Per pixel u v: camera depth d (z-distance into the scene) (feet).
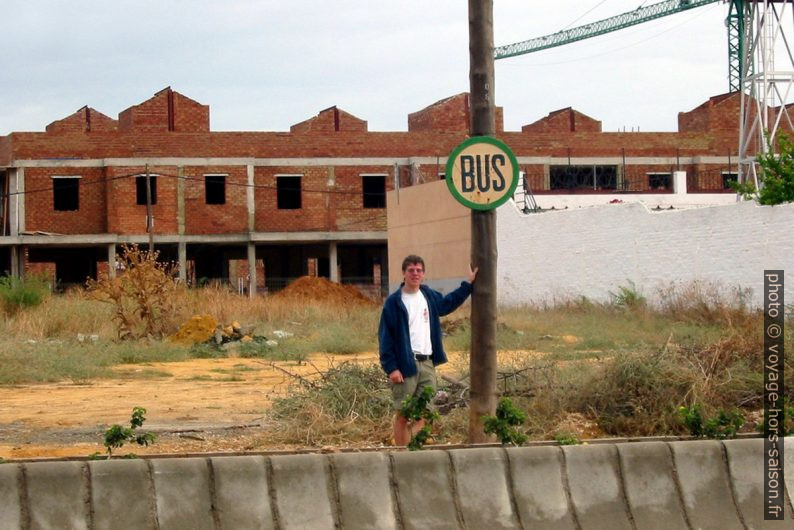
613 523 25.54
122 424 44.19
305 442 38.22
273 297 119.96
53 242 170.71
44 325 87.10
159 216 177.58
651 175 191.72
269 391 55.77
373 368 42.68
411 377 32.73
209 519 23.35
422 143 186.39
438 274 143.43
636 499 25.89
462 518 24.75
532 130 191.31
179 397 53.47
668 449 26.45
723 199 147.84
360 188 184.65
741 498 26.45
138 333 86.58
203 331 83.56
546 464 25.63
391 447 30.66
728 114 192.85
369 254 203.41
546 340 78.95
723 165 191.11
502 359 51.60
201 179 179.22
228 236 177.17
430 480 24.86
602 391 41.45
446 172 30.32
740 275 96.78
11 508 22.25
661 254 108.47
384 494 24.49
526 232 132.98
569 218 124.26
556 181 188.96
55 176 175.32
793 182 93.97
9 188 174.81
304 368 68.28
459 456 25.20
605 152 189.88
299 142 183.11
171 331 87.45
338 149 184.03
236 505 23.58
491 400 30.55
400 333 32.78
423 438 27.55
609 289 116.98
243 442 38.73
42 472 22.65
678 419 39.45
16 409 49.19
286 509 23.84
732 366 45.37
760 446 26.94
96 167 176.65
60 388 57.88
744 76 147.74
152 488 23.26
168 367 69.97
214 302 104.63
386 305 33.09
